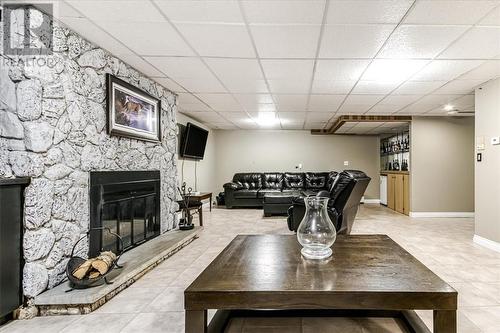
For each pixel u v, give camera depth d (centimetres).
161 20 218
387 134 822
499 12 203
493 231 355
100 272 210
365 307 128
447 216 604
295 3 194
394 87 391
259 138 847
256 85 386
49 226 205
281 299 129
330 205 351
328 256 178
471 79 354
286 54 282
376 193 846
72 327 181
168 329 179
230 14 210
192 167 661
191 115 611
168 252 316
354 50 271
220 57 290
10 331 176
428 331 160
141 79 338
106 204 264
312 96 445
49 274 205
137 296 225
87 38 245
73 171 228
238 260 172
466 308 203
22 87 195
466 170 605
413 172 608
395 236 426
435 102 479
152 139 352
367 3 193
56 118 212
